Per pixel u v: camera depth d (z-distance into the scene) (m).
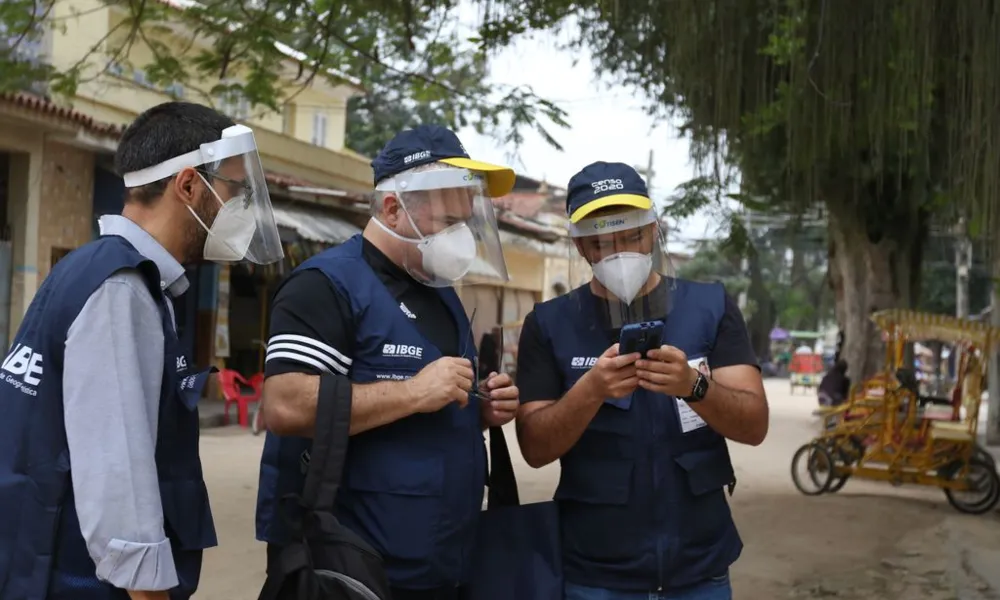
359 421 2.15
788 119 5.88
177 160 2.02
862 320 13.61
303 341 2.19
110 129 12.53
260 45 7.11
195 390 2.03
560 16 6.79
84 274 1.87
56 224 12.45
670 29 6.13
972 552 6.82
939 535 7.60
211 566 5.88
